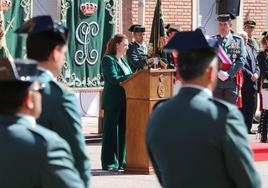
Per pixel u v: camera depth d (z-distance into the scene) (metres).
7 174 6.34
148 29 27.81
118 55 17.36
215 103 7.12
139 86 16.91
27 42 8.30
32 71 6.67
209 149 7.00
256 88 24.17
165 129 7.20
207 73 7.22
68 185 6.38
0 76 7.00
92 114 26.56
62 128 8.40
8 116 6.50
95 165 18.36
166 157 7.18
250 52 24.17
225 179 7.04
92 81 23.78
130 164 17.22
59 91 8.41
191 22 29.31
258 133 22.48
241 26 30.44
